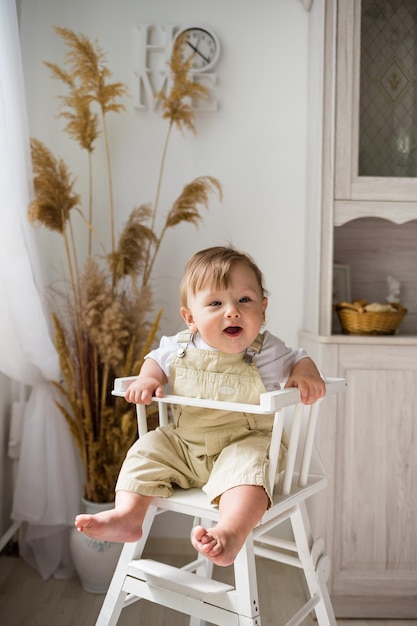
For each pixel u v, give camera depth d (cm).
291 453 127
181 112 219
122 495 123
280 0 237
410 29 208
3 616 181
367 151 204
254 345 136
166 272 236
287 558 143
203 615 117
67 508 212
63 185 207
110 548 198
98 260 235
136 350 211
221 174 236
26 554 222
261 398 111
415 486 192
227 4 237
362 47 205
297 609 190
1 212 176
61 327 220
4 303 179
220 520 111
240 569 114
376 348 191
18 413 219
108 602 130
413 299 235
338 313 211
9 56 188
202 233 236
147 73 235
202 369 134
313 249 215
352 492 191
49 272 234
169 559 227
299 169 236
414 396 191
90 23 236
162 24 236
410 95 206
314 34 222
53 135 235
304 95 236
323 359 190
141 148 236
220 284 127
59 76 212
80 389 210
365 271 235
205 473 131
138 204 236
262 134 236
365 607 192
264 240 236
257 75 236
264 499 115
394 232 235
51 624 177
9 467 227
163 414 146
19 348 187
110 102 235
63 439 214
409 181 200
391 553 192
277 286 236
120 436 203
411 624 189
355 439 191
